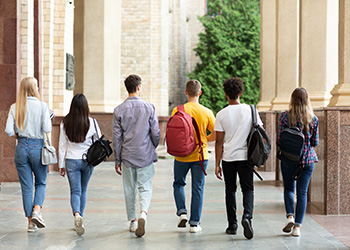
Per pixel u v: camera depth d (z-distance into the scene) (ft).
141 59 114.21
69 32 55.42
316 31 39.65
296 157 23.48
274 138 54.49
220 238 23.53
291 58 50.52
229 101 23.86
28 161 24.17
